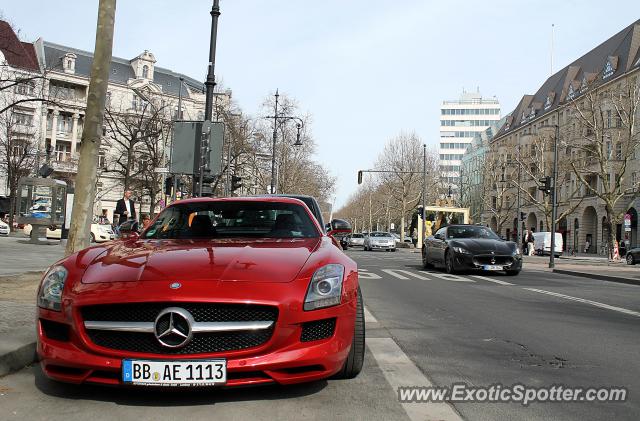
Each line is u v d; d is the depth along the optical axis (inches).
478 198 2851.9
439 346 234.8
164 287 144.3
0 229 1446.9
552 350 229.6
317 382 175.0
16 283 355.6
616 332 275.3
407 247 2062.0
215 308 143.6
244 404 150.9
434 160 2859.3
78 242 319.9
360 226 5388.8
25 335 200.4
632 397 166.1
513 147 2728.8
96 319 144.6
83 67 2787.9
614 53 2439.7
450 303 377.7
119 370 139.5
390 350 224.8
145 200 2628.0
